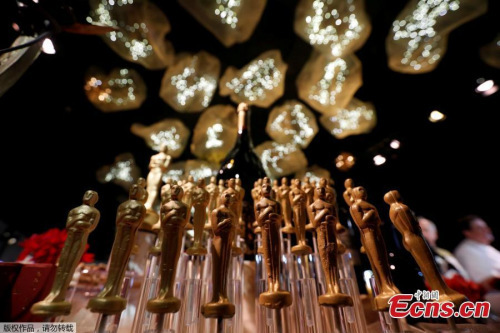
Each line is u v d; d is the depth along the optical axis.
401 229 0.50
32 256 0.80
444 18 1.44
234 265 0.65
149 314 0.53
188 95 1.94
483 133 1.50
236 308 0.57
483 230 1.45
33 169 1.73
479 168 1.50
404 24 1.51
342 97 1.88
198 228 0.59
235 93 1.95
